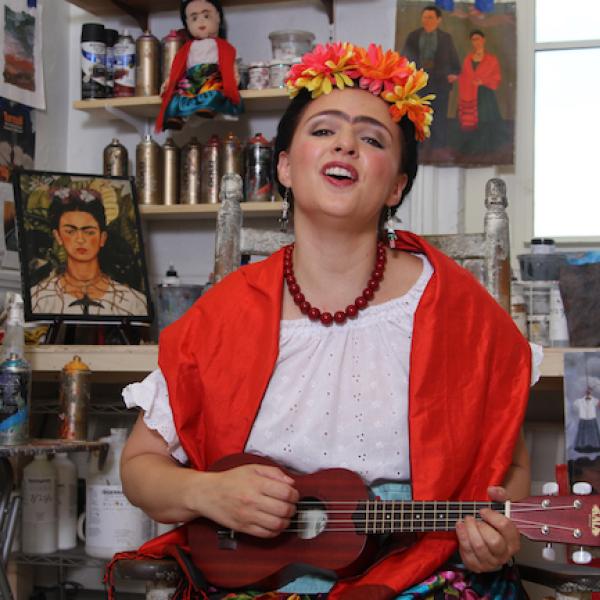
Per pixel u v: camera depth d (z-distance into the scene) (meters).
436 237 2.08
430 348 1.43
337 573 1.34
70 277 2.57
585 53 2.83
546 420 2.63
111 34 2.98
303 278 1.51
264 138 2.82
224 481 1.34
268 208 2.76
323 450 1.42
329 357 1.46
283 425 1.44
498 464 1.44
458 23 2.76
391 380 1.44
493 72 2.74
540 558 2.22
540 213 2.83
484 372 1.45
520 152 2.82
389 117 1.49
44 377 2.65
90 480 2.52
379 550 1.38
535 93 2.84
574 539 1.29
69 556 2.50
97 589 2.95
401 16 2.78
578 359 1.94
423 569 1.32
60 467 2.60
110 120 3.13
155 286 2.91
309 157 1.46
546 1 2.85
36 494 2.53
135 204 2.73
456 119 2.74
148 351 2.29
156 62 2.92
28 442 2.06
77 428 2.22
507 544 1.28
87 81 2.95
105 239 2.65
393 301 1.50
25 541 2.54
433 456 1.39
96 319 2.56
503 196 2.07
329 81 1.49
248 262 2.31
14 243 2.84
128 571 1.37
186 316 1.54
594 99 2.82
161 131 2.84
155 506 1.41
